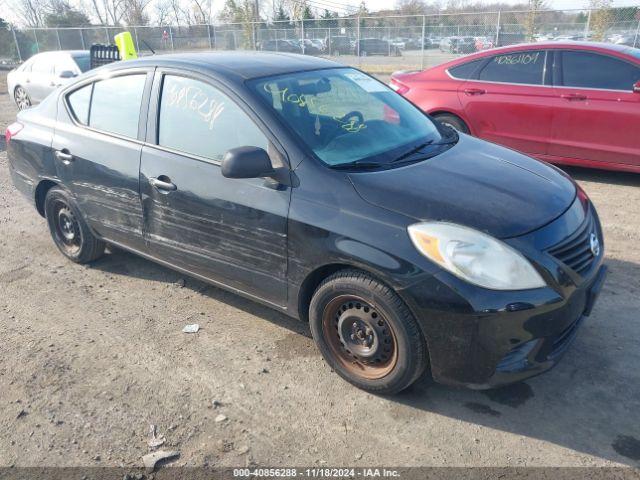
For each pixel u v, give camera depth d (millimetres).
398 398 2975
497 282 2529
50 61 11664
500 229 2629
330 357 3113
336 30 21906
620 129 5906
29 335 3662
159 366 3301
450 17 19875
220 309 3938
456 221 2635
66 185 4312
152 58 3893
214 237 3391
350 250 2746
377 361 2920
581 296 2766
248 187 3158
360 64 21859
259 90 3305
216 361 3336
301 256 2969
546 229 2727
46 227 5648
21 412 2938
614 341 3367
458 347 2594
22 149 4656
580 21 17766
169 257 3789
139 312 3928
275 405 2945
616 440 2635
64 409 2955
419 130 3742
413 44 20812
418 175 3016
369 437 2707
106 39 26312
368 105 3734
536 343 2631
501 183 3035
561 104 6164
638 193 5965
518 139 6555
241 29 24141
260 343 3514
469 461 2543
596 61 6047
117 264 4711
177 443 2699
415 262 2590
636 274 4168
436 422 2793
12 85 12594
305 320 3240
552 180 3258
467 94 6762
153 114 3676
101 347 3510
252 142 3193
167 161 3549
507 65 6578
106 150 3930
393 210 2734
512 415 2822
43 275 4543
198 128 3447
